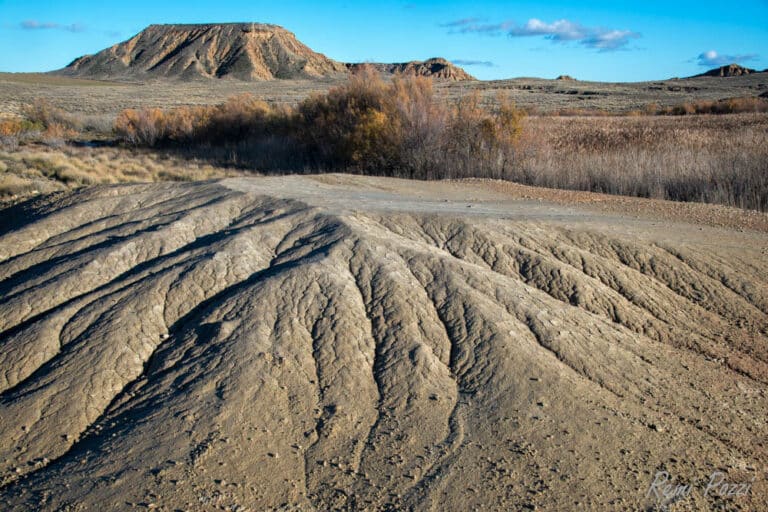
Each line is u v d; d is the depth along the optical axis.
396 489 4.11
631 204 11.12
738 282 7.45
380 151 19.05
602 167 14.85
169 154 26.17
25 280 6.55
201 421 4.55
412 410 4.83
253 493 4.01
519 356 5.35
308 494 4.06
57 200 9.29
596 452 4.49
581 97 65.06
